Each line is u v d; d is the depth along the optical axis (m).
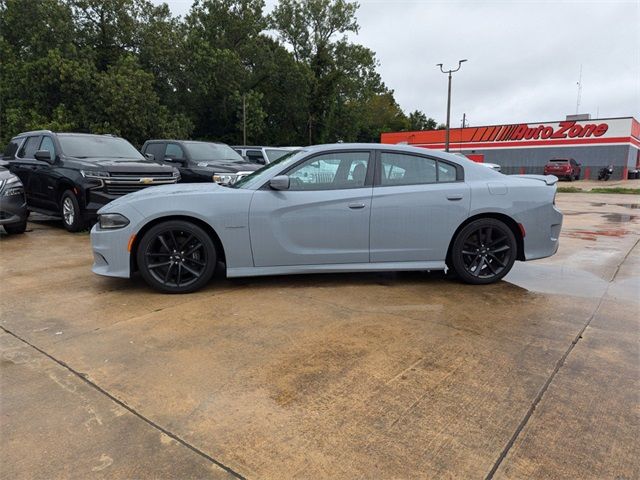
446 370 3.05
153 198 4.55
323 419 2.50
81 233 8.18
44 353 3.26
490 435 2.37
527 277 5.44
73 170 7.95
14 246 7.00
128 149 9.41
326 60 45.47
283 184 4.53
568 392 2.79
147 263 4.55
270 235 4.63
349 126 49.53
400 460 2.17
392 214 4.75
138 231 4.50
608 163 37.56
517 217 4.95
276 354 3.27
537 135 40.28
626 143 36.66
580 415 2.55
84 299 4.44
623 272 5.71
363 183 4.79
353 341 3.50
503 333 3.68
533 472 2.10
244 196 4.61
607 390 2.81
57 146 8.60
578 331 3.73
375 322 3.89
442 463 2.16
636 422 2.48
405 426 2.44
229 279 5.16
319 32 45.53
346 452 2.23
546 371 3.05
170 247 4.61
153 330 3.68
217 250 4.75
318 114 47.19
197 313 4.07
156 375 2.96
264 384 2.86
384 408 2.61
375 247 4.80
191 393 2.75
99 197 7.74
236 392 2.76
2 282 5.01
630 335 3.66
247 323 3.84
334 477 2.06
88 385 2.83
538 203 5.00
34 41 31.62
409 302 4.43
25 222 7.88
